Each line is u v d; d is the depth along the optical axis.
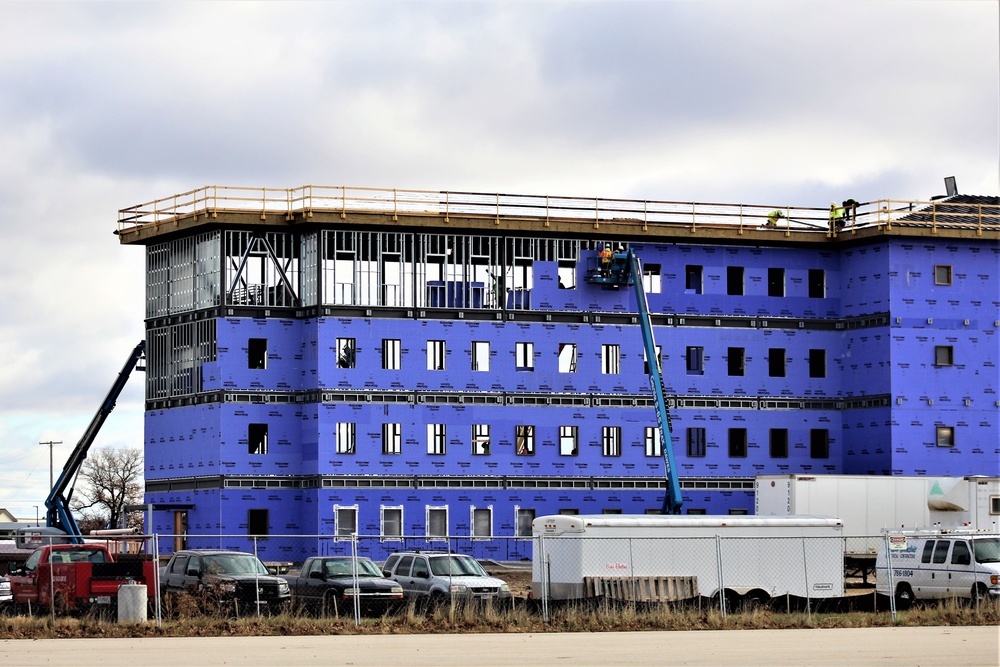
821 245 90.19
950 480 74.75
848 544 73.88
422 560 54.84
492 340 85.19
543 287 86.25
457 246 85.19
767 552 58.00
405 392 83.69
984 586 53.19
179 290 86.38
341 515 82.19
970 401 88.00
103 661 36.81
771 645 40.81
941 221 90.50
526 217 85.12
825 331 89.94
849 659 37.19
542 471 85.31
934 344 87.94
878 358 88.00
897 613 50.09
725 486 87.88
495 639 42.91
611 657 37.66
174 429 85.69
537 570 56.75
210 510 82.62
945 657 37.62
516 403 85.31
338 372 82.88
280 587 51.31
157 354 87.44
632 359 87.25
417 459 83.56
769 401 88.88
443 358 84.50
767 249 89.56
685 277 88.44
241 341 83.00
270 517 82.62
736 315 88.88
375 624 46.47
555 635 44.34
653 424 87.19
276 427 83.12
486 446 84.81
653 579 56.47
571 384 86.19
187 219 84.00
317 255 83.06
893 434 86.75
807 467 89.06
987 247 89.12
